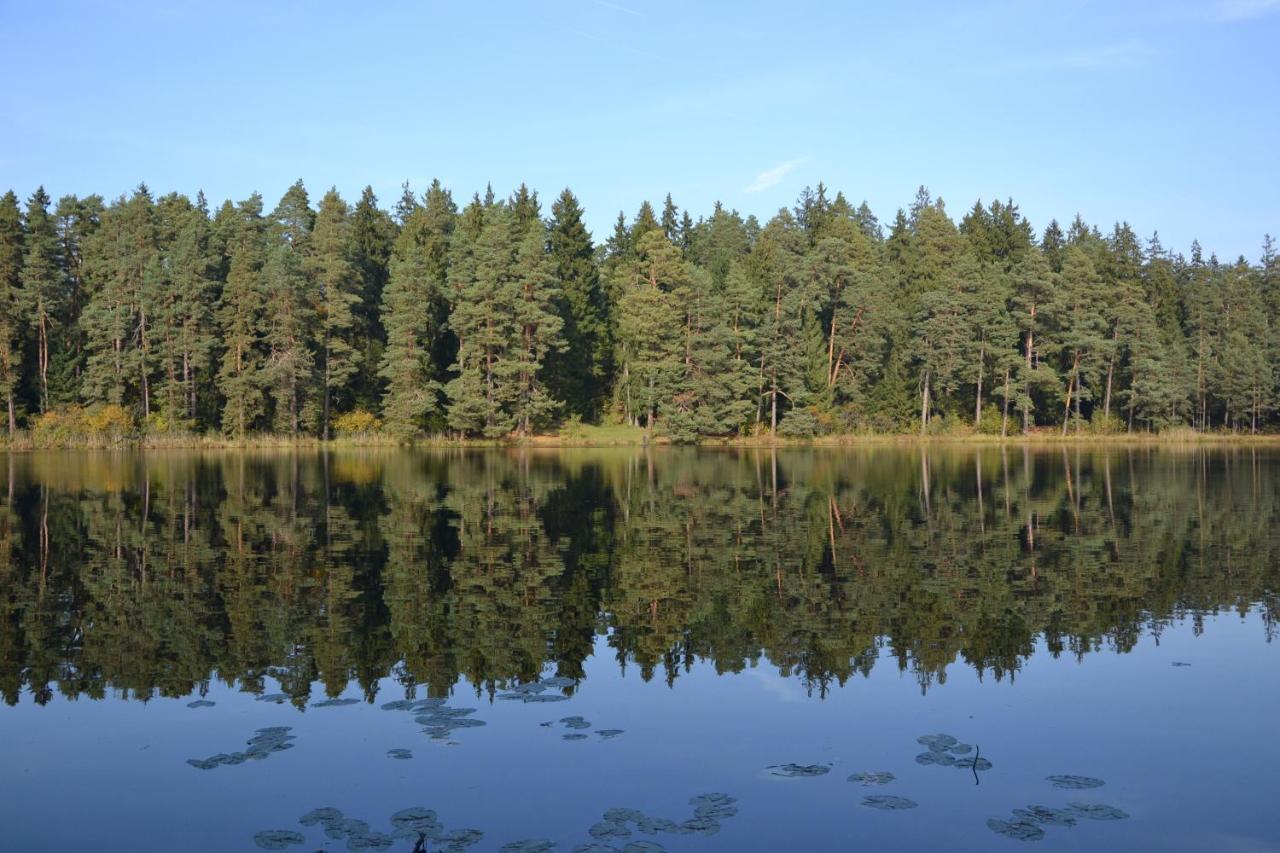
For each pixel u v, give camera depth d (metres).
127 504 27.58
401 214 100.25
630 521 24.16
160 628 13.47
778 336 69.69
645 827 7.48
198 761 8.86
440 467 43.75
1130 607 14.76
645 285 69.38
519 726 9.73
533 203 81.62
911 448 64.44
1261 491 31.88
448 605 14.85
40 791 8.25
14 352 60.72
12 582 16.48
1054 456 54.28
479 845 7.18
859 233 86.81
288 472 40.09
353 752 9.05
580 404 72.81
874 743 9.25
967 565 18.17
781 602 15.11
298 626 13.59
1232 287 83.19
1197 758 8.88
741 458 52.41
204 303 62.12
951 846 7.20
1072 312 75.25
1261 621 13.86
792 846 7.18
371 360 68.06
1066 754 8.98
